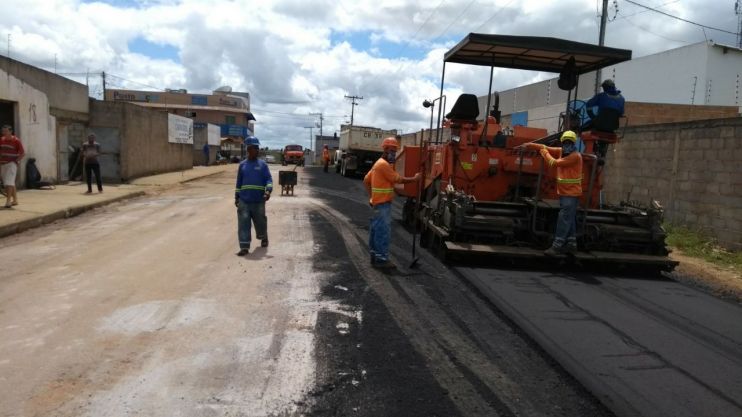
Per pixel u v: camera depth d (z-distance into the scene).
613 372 4.59
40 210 12.19
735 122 10.40
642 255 8.27
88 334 4.98
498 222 8.24
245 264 7.91
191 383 4.06
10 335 4.92
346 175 32.69
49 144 18.27
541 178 8.94
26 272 7.22
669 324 5.96
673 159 12.13
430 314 5.95
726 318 6.32
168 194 18.67
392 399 3.94
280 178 18.89
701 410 3.97
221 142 60.09
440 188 9.25
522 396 4.09
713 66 22.50
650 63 24.14
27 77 17.08
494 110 11.00
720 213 10.73
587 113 9.02
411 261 8.59
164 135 28.95
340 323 5.51
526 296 6.77
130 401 3.76
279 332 5.18
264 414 3.65
